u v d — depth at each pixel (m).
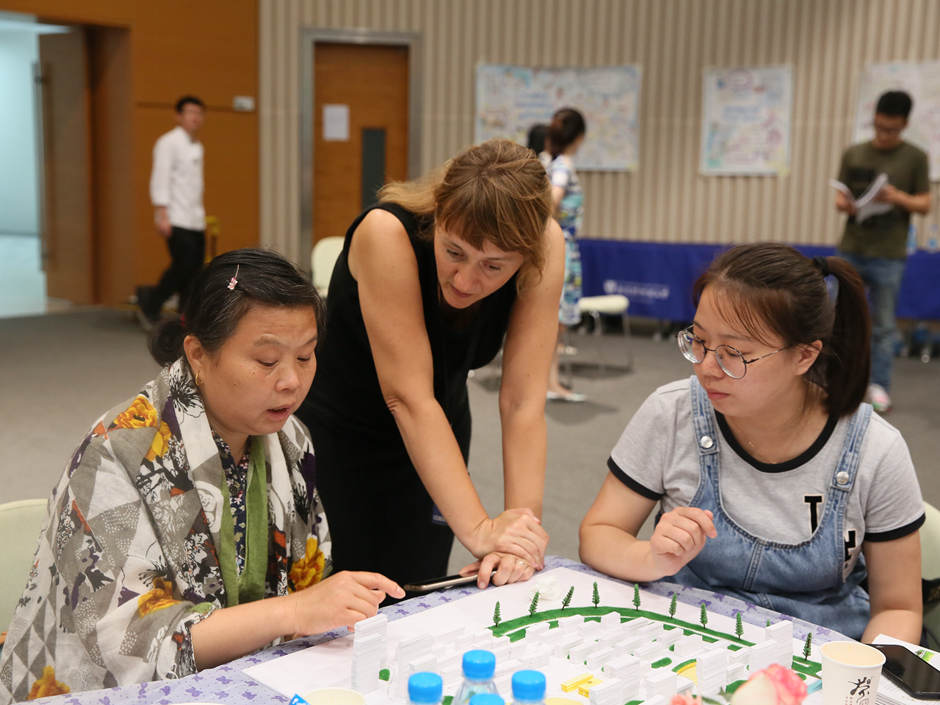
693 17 7.90
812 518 1.51
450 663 1.11
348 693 1.02
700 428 1.57
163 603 1.21
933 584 1.57
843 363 1.47
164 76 7.66
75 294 8.25
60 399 5.02
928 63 7.25
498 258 1.47
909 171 4.88
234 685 1.10
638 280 7.28
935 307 6.57
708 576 1.58
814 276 1.39
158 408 1.27
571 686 1.11
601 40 8.12
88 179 7.95
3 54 13.65
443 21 8.20
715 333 1.40
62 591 1.21
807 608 1.53
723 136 7.94
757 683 0.94
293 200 8.33
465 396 2.08
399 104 8.41
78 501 1.21
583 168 8.30
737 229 8.02
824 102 7.65
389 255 1.65
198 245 6.92
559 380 5.83
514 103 8.24
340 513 2.08
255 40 8.06
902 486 1.49
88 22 7.25
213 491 1.28
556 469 4.11
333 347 1.93
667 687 1.08
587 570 1.54
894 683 1.17
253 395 1.22
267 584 1.41
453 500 1.61
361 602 1.20
